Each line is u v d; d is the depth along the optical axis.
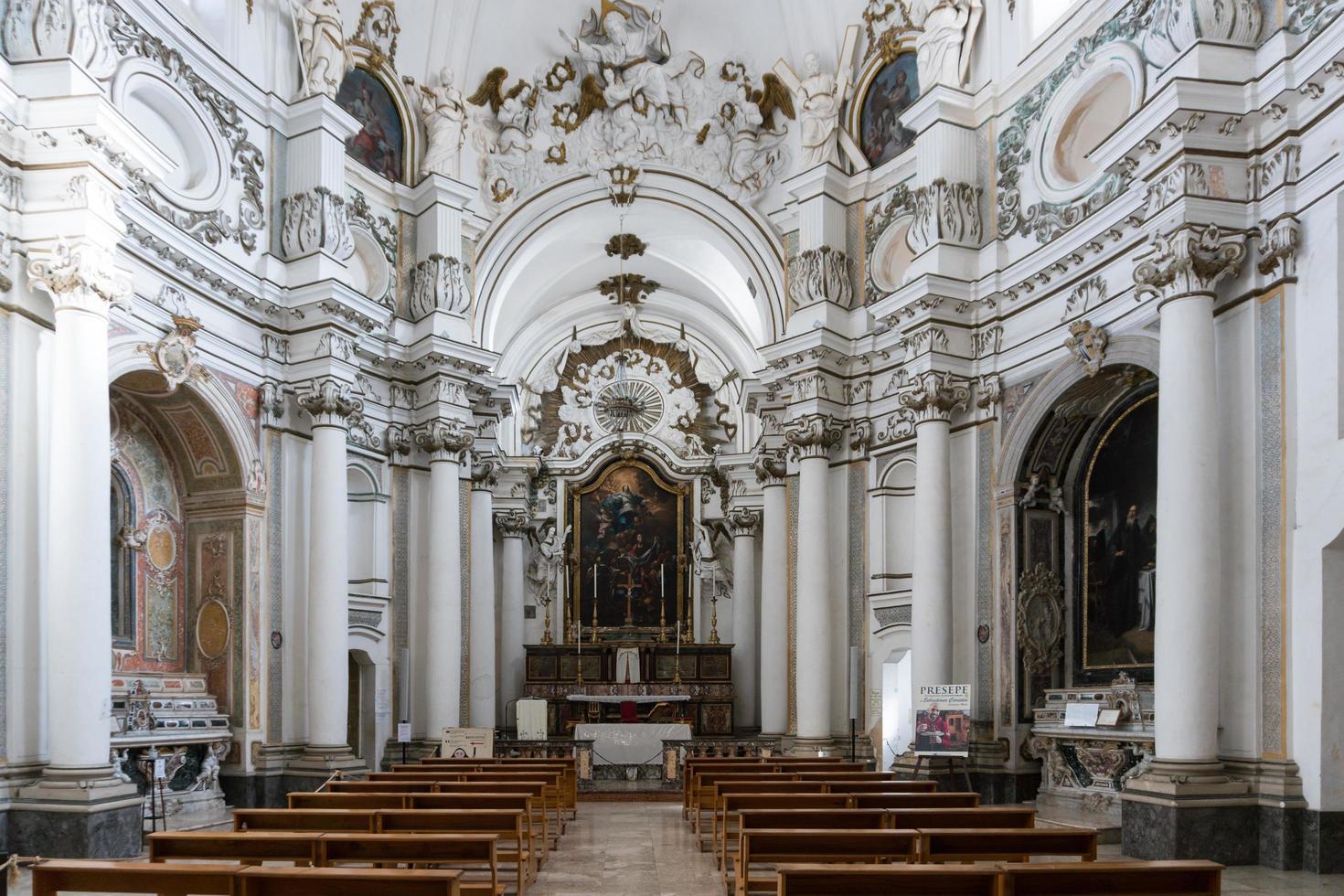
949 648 15.80
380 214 19.36
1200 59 11.36
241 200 16.11
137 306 13.87
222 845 6.54
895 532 18.45
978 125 16.52
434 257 19.48
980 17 16.73
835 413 19.14
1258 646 10.98
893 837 6.82
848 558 19.05
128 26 14.10
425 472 19.61
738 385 29.28
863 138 19.69
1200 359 11.30
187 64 15.17
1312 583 10.47
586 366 29.81
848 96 19.73
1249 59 11.41
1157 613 11.39
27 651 11.23
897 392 18.33
